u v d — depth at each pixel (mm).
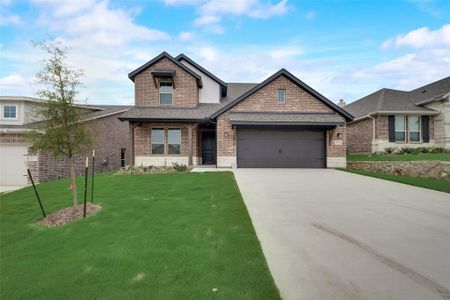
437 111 18469
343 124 14352
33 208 8156
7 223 6938
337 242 4770
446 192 8766
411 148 18391
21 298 3385
